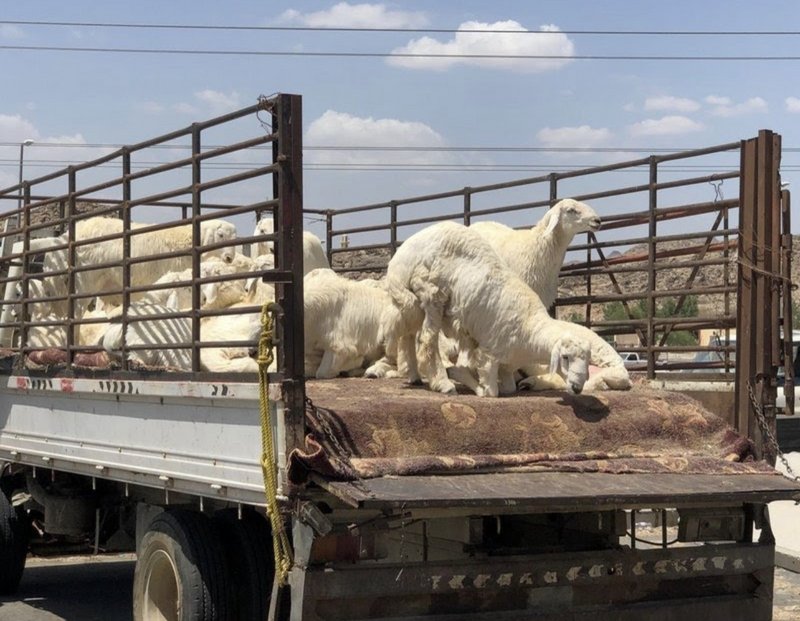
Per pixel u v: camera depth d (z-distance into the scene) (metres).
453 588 5.39
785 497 5.75
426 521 5.66
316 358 8.05
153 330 7.37
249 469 5.54
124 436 6.82
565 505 5.16
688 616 5.97
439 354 6.86
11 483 9.23
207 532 6.20
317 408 5.54
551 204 8.91
